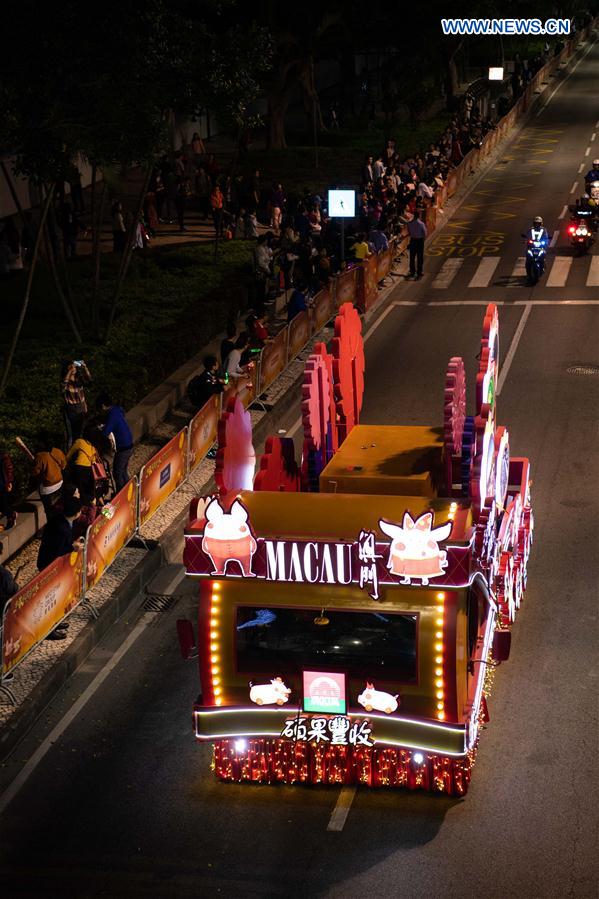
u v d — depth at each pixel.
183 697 14.84
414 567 11.44
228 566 11.89
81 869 11.77
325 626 12.06
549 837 11.91
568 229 39.22
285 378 27.33
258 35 26.80
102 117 23.70
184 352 27.72
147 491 19.00
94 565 16.75
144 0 23.89
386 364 28.61
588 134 63.00
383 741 12.16
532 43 94.81
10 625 14.37
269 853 11.90
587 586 17.11
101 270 35.25
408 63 70.88
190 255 37.59
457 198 49.31
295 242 36.69
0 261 35.12
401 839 12.01
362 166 47.66
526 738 13.59
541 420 23.94
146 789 13.05
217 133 62.12
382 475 13.34
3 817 12.64
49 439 18.55
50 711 14.60
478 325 31.66
